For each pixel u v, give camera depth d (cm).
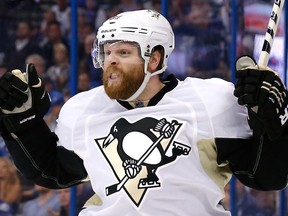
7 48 668
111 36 328
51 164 350
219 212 328
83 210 338
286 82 464
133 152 325
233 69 448
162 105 331
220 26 674
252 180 328
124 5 686
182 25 677
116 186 324
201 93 332
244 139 326
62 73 665
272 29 324
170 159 322
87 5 678
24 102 336
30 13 675
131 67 328
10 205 611
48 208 613
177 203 321
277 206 617
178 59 672
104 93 344
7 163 610
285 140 315
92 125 338
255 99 302
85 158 334
